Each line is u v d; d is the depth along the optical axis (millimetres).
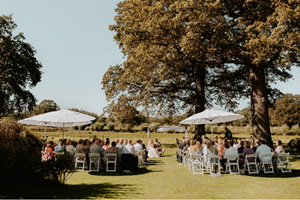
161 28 14133
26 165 6730
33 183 6879
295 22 11609
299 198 5973
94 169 11305
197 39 13359
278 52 13461
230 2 14852
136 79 22531
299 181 7949
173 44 15078
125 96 23797
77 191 6648
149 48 15586
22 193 5832
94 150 10766
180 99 25109
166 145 32938
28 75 34000
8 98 29266
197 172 10039
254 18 14727
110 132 72125
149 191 6797
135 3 16391
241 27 14969
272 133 52844
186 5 12719
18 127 14141
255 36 13156
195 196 6227
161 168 11742
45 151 10531
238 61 15461
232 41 14172
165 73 15977
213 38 13453
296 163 12484
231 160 9844
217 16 14617
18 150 6824
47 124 13141
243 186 7398
